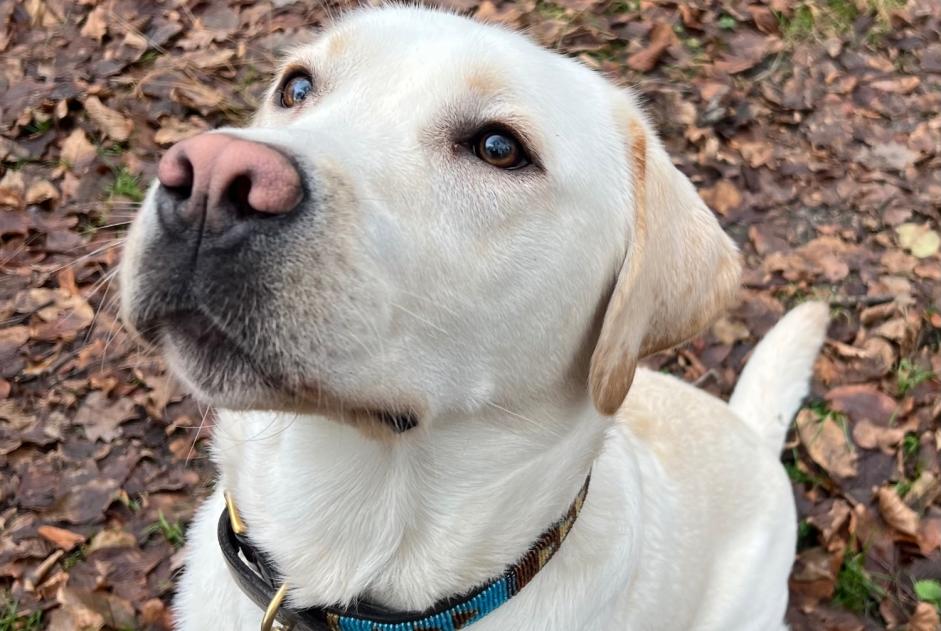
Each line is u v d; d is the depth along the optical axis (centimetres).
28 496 81
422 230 46
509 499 52
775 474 74
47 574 77
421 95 48
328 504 51
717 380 94
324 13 129
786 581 75
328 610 52
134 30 125
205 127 114
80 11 128
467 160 48
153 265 42
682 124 119
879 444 89
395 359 46
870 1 140
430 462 51
